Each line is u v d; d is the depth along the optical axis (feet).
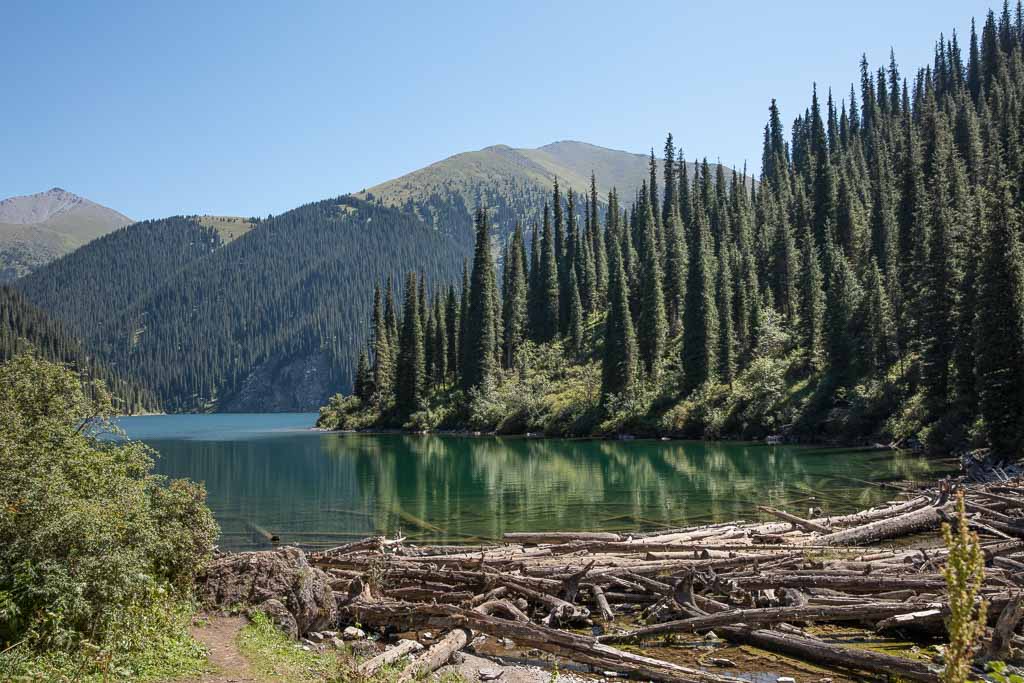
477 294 400.26
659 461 193.47
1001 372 156.15
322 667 43.45
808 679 42.73
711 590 57.16
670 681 42.93
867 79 565.53
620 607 58.54
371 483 155.84
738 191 492.54
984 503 86.22
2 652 34.73
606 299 450.30
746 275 357.41
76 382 60.70
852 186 403.54
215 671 39.22
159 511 51.85
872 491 122.93
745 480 144.25
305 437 363.97
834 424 236.43
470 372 393.50
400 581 63.62
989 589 48.57
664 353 363.15
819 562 58.59
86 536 39.83
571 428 320.70
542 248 456.86
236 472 182.19
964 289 183.11
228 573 53.52
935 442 183.83
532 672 45.52
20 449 45.98
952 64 547.08
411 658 46.52
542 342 442.09
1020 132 327.06
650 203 520.01
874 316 249.96
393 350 465.47
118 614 39.50
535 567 62.18
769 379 276.00
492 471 179.22
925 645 47.16
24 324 554.46
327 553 73.31
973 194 291.17
